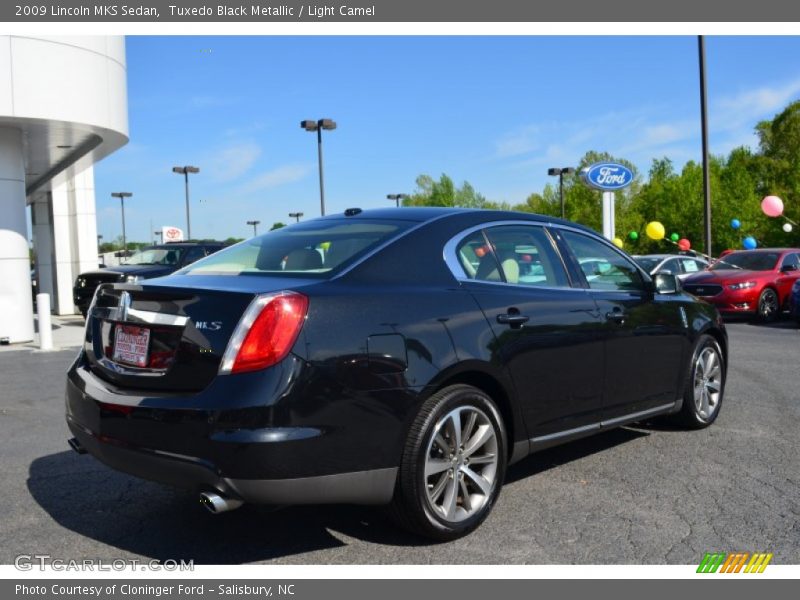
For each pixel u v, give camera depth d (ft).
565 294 14.39
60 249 70.59
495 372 12.46
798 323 42.96
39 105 39.27
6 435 19.33
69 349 40.06
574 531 12.23
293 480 10.18
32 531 12.59
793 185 179.83
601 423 14.99
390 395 11.02
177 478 10.44
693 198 181.98
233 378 10.16
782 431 18.57
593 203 222.48
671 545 11.64
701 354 18.43
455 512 11.91
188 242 51.06
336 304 10.87
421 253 12.50
